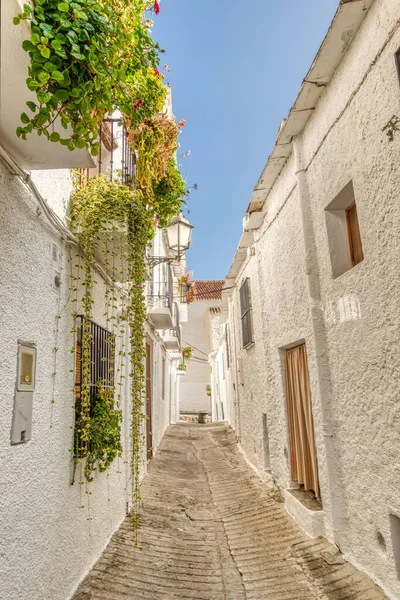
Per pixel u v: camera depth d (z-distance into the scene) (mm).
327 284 4051
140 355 4578
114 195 3766
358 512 3469
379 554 3123
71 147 2186
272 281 6012
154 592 3396
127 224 3729
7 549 2285
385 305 2988
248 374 8289
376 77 3014
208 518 5242
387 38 2863
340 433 3816
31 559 2566
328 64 3631
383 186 2951
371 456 3234
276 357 5902
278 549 4117
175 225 7066
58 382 3156
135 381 4602
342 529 3754
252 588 3486
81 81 2031
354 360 3512
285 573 3646
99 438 3689
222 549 4320
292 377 5441
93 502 3846
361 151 3262
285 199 5195
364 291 3307
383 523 3057
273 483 6047
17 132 2018
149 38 3064
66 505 3205
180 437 12594
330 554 3746
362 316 3354
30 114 2215
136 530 4492
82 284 3615
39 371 2818
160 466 7957
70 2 1954
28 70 1892
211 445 10820
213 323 24172
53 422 3025
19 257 2574
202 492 6398
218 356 18750
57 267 3225
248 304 7848
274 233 5812
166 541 4457
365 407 3326
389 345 2947
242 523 4977
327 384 4070
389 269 2916
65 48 1969
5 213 2408
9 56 1867
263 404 6695
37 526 2674
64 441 3225
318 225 4227
